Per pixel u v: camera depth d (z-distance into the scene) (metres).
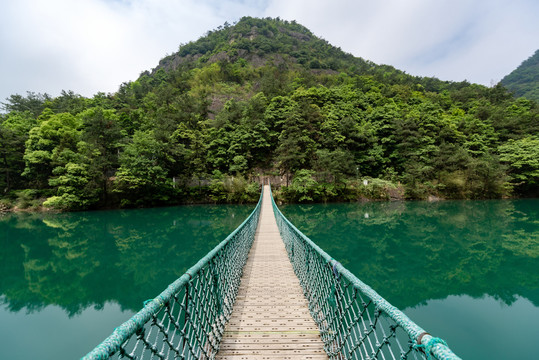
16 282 7.88
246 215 20.36
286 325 3.08
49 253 11.01
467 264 9.07
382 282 7.51
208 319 2.44
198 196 27.64
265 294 4.10
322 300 2.87
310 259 3.71
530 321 5.27
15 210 22.92
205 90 51.38
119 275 8.34
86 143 24.17
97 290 7.20
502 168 26.95
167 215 20.59
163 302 1.31
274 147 31.94
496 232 13.90
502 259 9.62
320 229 14.57
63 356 4.47
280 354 2.51
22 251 11.33
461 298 6.43
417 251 10.62
